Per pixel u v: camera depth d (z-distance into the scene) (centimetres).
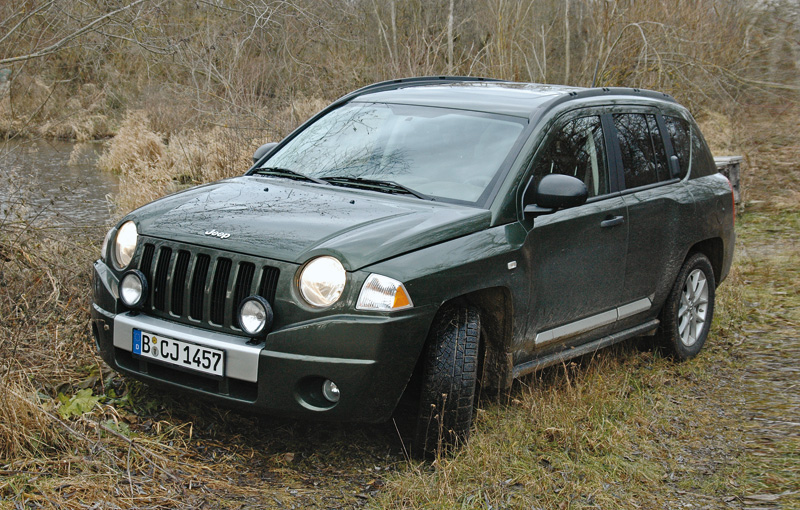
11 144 600
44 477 313
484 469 353
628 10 1112
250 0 794
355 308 326
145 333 350
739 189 1059
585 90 478
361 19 1073
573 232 420
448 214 371
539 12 1189
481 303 384
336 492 332
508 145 412
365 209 375
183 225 366
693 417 443
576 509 332
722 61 1230
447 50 1044
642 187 489
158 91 1355
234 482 333
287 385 327
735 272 748
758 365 538
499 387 399
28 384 380
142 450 338
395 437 386
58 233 569
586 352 457
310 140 470
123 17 646
